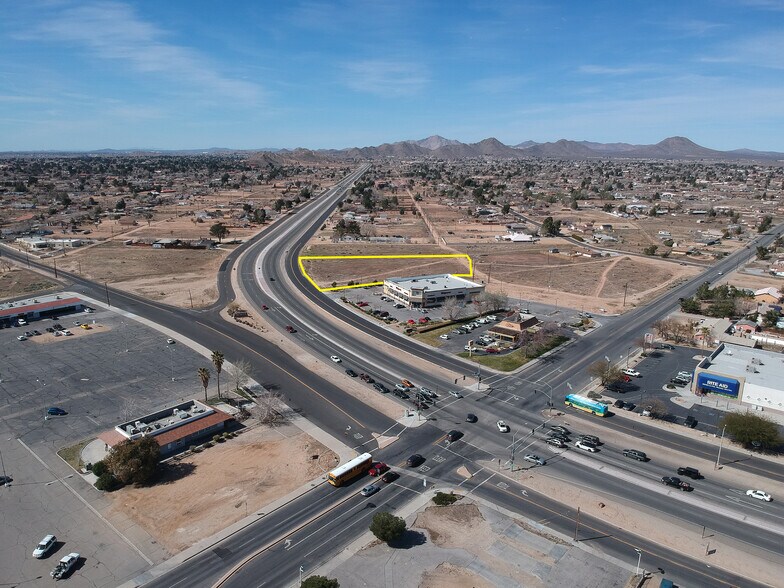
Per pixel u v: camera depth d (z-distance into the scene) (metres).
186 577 63.38
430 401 109.94
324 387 115.88
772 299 178.50
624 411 106.56
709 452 92.62
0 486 79.38
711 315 169.88
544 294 194.38
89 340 138.25
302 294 188.38
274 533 71.38
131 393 109.38
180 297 180.75
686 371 125.62
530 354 135.00
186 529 71.75
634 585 63.16
